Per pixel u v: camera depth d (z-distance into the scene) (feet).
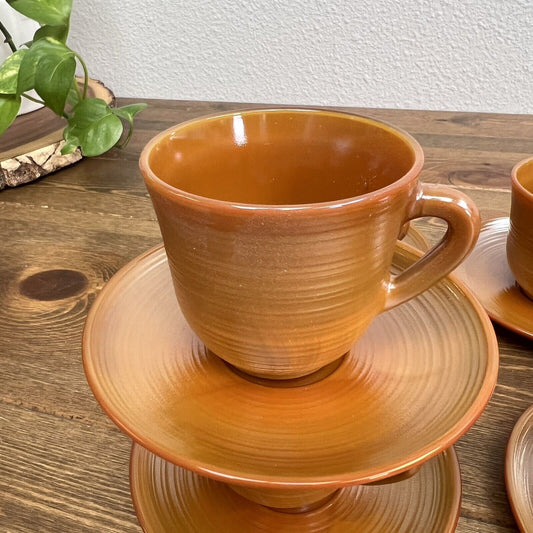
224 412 0.94
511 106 3.42
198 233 0.81
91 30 3.72
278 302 0.85
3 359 1.39
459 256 0.95
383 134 1.04
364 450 0.86
